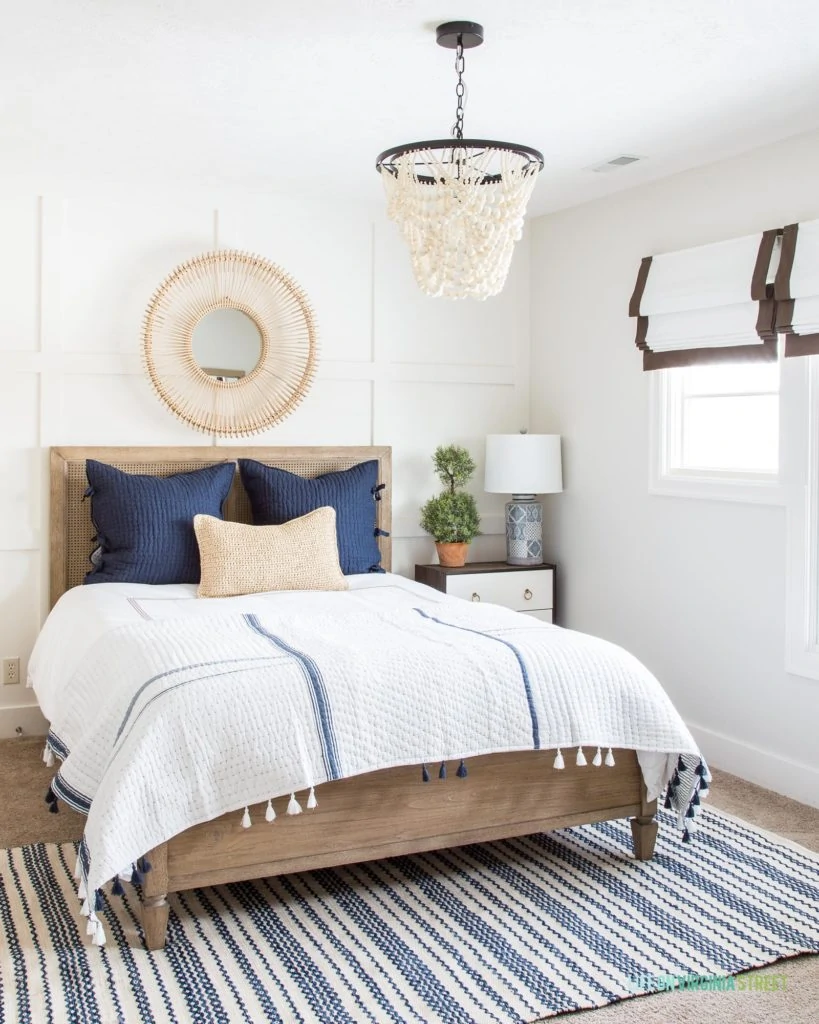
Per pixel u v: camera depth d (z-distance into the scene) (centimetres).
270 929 254
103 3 250
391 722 254
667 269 406
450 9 253
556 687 273
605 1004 220
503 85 308
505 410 507
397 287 479
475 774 272
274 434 457
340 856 257
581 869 292
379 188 443
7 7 252
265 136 364
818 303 338
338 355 468
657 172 408
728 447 397
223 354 443
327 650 270
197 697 243
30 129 356
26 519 415
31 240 412
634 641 439
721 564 389
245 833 247
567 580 485
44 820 326
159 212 430
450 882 284
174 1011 214
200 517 396
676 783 289
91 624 325
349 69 296
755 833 320
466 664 269
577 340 472
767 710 368
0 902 266
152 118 344
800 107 326
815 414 346
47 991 222
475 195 258
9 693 417
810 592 349
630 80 303
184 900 271
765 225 366
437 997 222
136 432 432
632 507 438
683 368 415
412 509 488
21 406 413
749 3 249
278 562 391
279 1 248
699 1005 220
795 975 233
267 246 450
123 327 427
